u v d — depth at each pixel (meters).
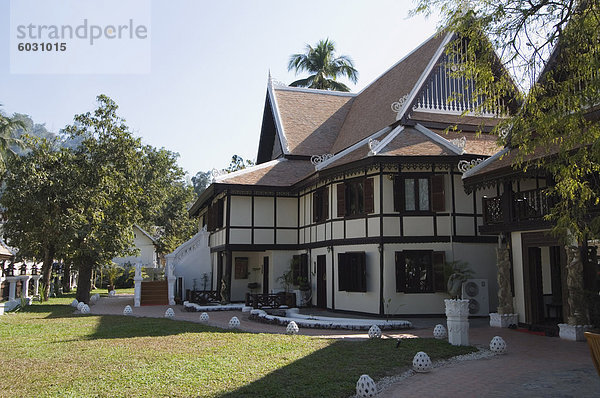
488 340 12.87
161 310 22.81
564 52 8.67
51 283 35.91
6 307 23.02
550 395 7.61
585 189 8.00
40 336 14.01
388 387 8.21
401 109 21.70
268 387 7.96
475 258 19.31
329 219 21.91
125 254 28.19
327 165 21.25
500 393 7.76
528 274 14.95
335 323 15.33
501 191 20.03
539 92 8.54
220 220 26.20
